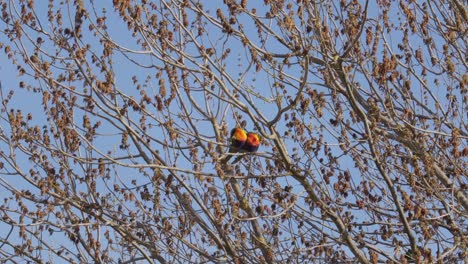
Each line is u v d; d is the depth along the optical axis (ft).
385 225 53.16
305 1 50.47
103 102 50.75
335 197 53.31
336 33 52.65
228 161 52.21
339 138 53.16
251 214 52.03
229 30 51.39
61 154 52.54
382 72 52.11
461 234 49.37
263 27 52.11
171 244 52.90
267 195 52.34
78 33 51.88
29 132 53.06
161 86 51.57
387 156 52.01
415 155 52.37
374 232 53.16
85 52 51.62
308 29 50.06
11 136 53.06
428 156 51.65
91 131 53.11
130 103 51.31
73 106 52.85
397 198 48.42
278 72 51.21
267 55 50.88
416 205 49.11
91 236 53.16
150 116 51.39
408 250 51.08
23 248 53.31
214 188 52.21
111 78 50.88
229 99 53.06
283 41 51.85
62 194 53.42
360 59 50.98
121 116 50.78
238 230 51.65
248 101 49.14
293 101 47.85
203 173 48.75
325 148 53.21
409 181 51.96
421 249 48.37
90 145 47.75
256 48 50.96
